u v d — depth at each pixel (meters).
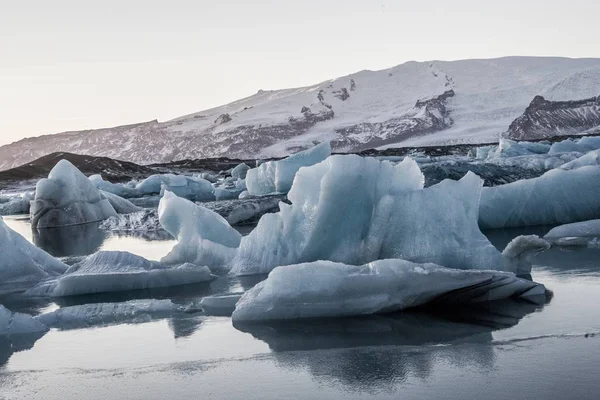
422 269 5.25
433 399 3.24
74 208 17.14
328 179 7.08
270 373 3.83
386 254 6.75
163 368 4.08
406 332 4.56
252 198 16.33
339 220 7.10
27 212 26.44
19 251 7.95
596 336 4.14
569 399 3.13
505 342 4.14
